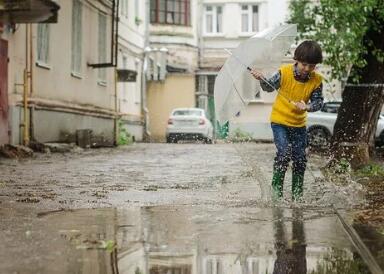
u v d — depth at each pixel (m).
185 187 11.09
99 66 26.48
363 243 7.24
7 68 18.22
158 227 7.94
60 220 8.27
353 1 14.55
